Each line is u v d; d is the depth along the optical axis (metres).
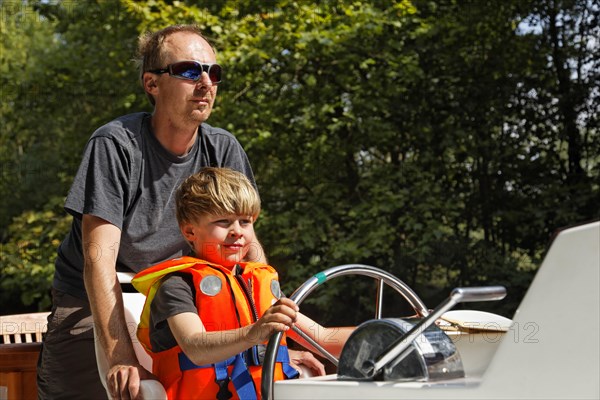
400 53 7.85
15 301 10.58
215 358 1.53
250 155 8.07
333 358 1.73
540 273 1.07
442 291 7.51
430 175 7.58
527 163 7.77
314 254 7.83
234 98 7.57
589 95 7.64
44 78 9.68
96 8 8.92
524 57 7.86
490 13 7.79
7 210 11.27
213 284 1.68
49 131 11.12
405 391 1.15
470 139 7.72
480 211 7.88
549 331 1.06
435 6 8.08
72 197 2.08
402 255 7.48
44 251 9.16
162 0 7.67
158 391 1.63
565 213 7.31
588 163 7.82
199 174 1.82
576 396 1.04
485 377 1.10
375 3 7.67
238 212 1.76
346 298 7.75
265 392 1.35
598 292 1.03
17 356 2.61
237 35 7.32
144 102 8.37
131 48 8.59
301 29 7.38
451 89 7.86
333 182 8.05
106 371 1.84
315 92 7.85
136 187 2.20
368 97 7.79
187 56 2.22
